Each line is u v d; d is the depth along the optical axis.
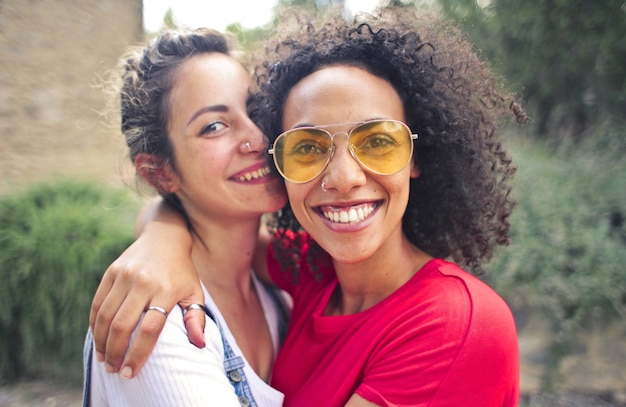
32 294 3.72
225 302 1.66
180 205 1.74
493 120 1.70
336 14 1.62
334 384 1.37
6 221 4.01
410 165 1.53
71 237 3.80
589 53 6.07
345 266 1.51
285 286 1.86
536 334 3.58
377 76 1.40
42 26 5.99
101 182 5.36
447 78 1.52
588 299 3.43
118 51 6.87
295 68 1.44
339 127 1.32
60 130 6.14
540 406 3.28
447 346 1.22
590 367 3.47
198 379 1.26
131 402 1.26
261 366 1.70
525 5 6.15
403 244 1.57
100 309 1.26
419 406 1.21
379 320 1.37
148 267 1.31
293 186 1.42
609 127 5.53
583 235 3.70
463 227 1.69
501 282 3.61
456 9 6.43
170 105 1.58
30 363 3.88
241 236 1.71
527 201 4.06
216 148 1.57
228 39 1.73
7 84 5.68
